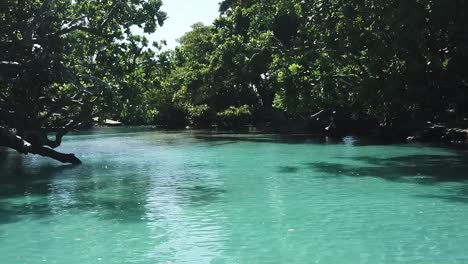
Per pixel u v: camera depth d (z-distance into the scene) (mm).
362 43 25734
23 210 13727
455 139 32062
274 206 13859
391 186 16641
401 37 24391
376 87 26422
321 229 11242
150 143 38969
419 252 9336
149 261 9148
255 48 43094
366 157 25844
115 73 25344
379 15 25297
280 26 41188
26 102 24906
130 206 14195
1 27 23422
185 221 12242
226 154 29125
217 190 16719
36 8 24672
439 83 26125
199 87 53031
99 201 15008
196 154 29484
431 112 30375
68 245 10250
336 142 36219
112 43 25344
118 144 38625
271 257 9258
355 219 12133
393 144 33000
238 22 47594
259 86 57719
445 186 16406
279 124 51969
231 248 9875
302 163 23969
